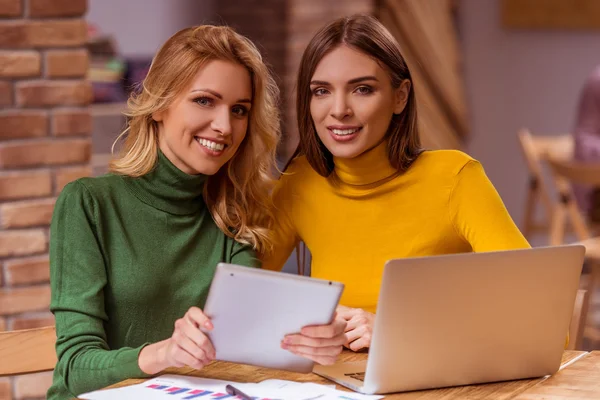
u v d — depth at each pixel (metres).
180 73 1.86
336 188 2.12
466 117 6.49
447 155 2.11
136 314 1.91
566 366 1.79
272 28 6.38
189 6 6.76
